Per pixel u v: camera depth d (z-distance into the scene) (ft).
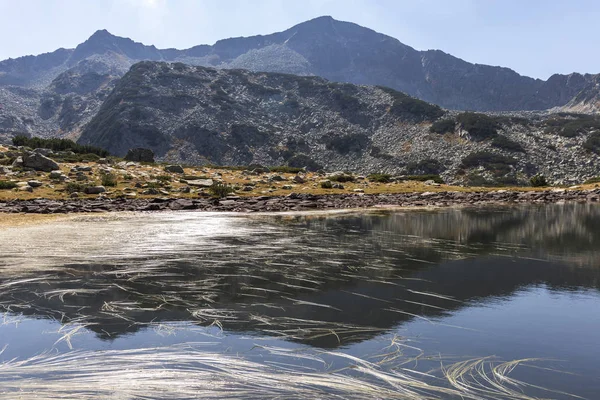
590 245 58.70
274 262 47.19
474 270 43.09
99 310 30.68
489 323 27.50
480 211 111.75
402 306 31.22
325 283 38.19
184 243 59.47
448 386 19.01
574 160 588.91
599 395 18.20
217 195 135.44
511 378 19.79
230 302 32.48
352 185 174.91
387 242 61.21
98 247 55.83
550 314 29.19
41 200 111.14
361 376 20.04
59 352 23.00
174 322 28.04
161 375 20.12
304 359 22.07
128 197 124.57
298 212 107.86
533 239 64.39
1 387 18.98
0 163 164.86
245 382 19.40
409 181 207.41
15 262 46.68
